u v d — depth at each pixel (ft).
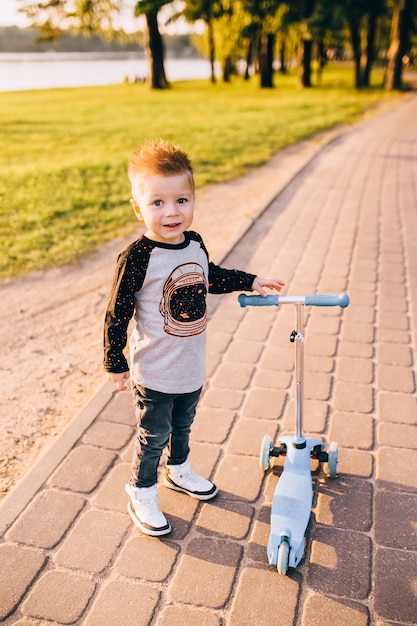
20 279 19.62
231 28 105.70
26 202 28.45
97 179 33.45
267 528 9.29
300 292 18.12
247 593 8.15
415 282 18.70
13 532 9.20
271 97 95.91
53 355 14.88
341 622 7.72
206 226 25.11
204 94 106.32
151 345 8.38
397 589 8.18
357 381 13.24
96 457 10.84
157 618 7.82
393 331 15.51
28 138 52.49
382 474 10.37
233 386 13.12
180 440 9.64
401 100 87.66
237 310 16.96
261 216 26.20
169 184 7.72
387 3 108.68
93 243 22.88
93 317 16.93
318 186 31.63
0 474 10.64
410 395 12.69
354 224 24.89
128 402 12.44
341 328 15.71
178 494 10.02
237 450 11.07
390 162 37.81
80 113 75.82
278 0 92.02
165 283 8.07
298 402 9.49
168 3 95.86
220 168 36.37
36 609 7.97
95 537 9.13
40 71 323.37
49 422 12.19
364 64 116.57
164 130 55.06
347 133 51.85
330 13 92.43
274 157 40.86
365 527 9.24
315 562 8.63
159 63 119.96
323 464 10.51
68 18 105.19
